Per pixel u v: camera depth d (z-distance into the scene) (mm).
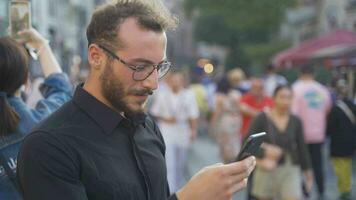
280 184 6512
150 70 2191
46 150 2094
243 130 10156
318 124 9531
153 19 2178
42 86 3623
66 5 23812
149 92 2217
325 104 9562
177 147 9695
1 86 3068
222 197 2039
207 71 45406
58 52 20594
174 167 9656
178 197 2059
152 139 2494
